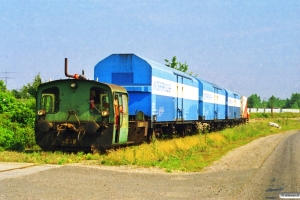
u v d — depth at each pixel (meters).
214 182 13.30
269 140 35.94
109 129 18.17
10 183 11.38
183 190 11.74
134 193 10.95
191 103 34.78
